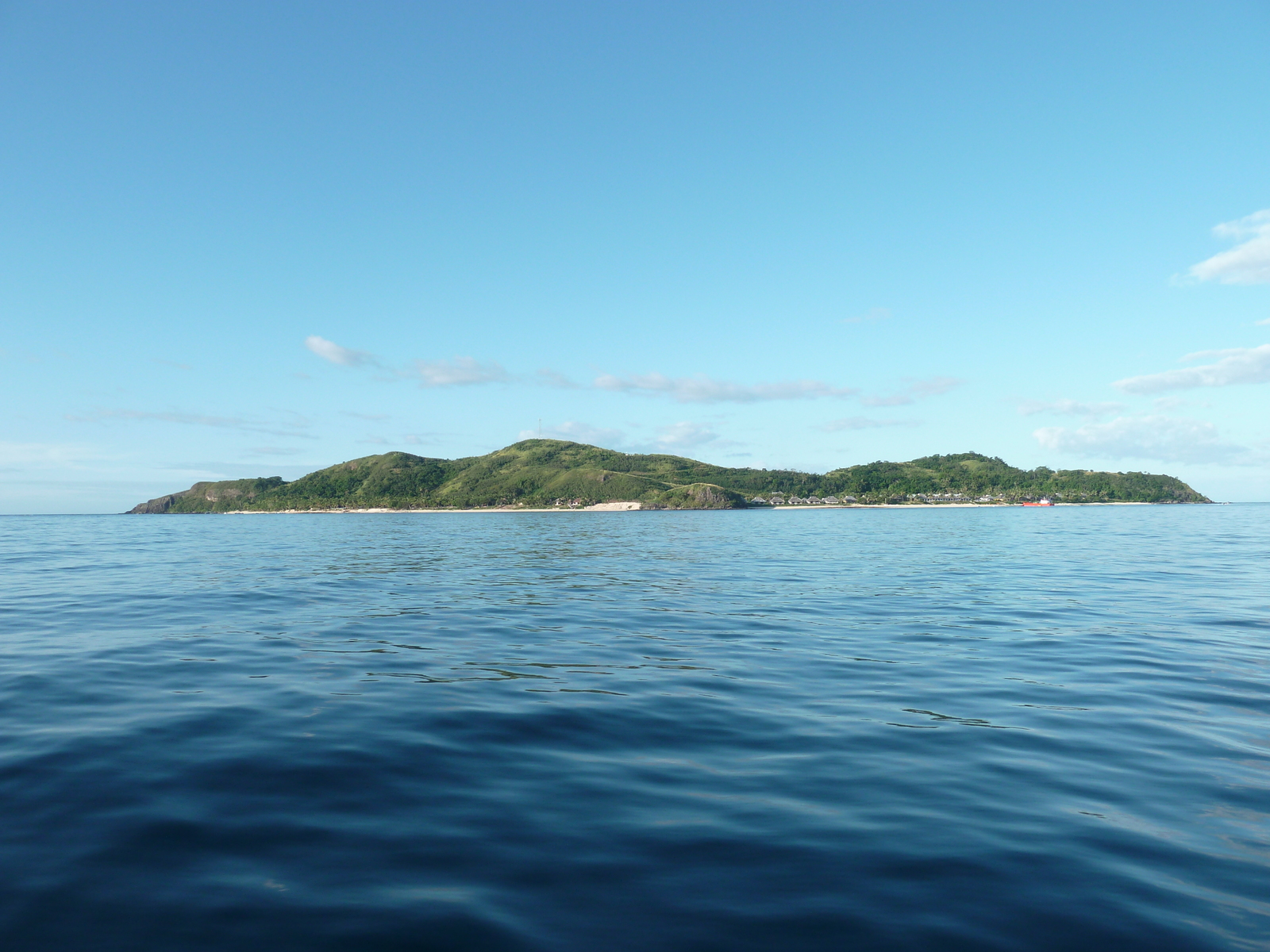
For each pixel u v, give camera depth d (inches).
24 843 236.4
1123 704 420.8
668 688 461.1
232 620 743.1
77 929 187.6
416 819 261.0
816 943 184.2
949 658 553.9
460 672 505.7
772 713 403.9
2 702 418.9
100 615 772.0
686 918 196.2
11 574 1259.8
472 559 1664.6
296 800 277.6
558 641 629.0
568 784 297.6
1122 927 192.1
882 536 2854.3
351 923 192.2
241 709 405.7
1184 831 251.3
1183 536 2576.3
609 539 2755.9
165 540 2679.6
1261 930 190.4
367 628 692.7
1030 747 344.2
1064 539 2383.1
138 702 420.2
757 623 725.9
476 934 187.9
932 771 312.5
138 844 237.1
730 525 4598.9
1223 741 351.3
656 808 272.8
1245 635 639.8
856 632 668.7
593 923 193.6
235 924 191.2
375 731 367.9
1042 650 582.2
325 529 4288.9
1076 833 249.9
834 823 259.0
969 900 205.9
